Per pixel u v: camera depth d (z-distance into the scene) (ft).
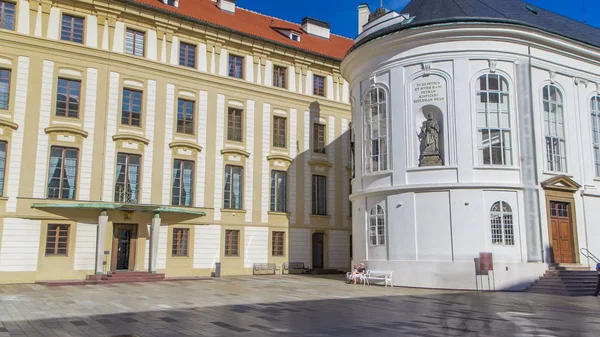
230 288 80.28
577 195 88.43
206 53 115.55
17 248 91.09
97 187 99.30
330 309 54.70
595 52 93.09
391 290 77.46
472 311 53.31
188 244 108.47
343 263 130.21
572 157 88.99
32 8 96.84
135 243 102.32
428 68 85.15
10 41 94.17
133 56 105.60
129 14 105.70
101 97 101.60
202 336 39.09
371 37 91.09
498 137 82.84
